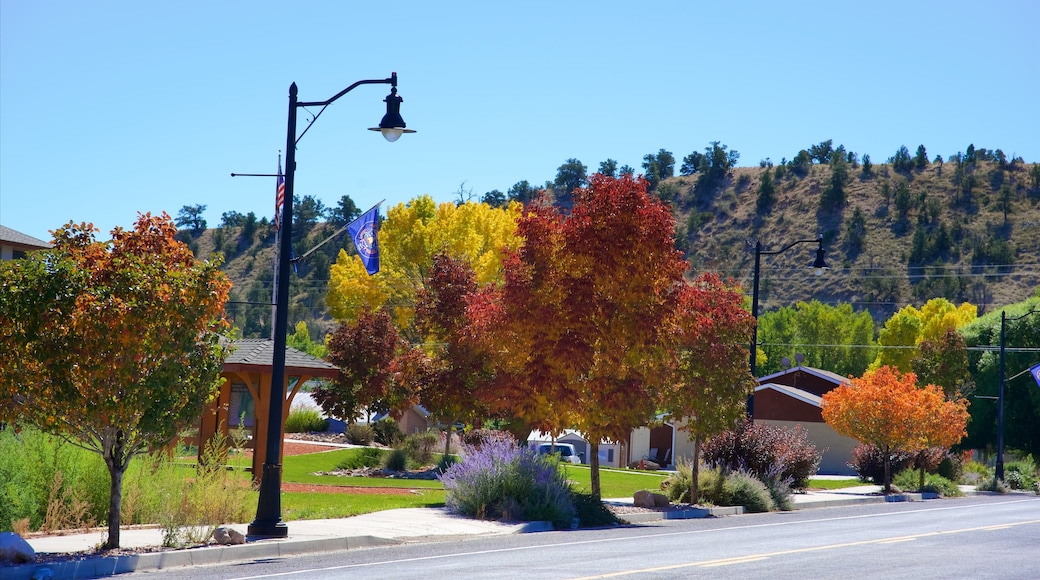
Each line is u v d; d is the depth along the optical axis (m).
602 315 21.98
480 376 34.28
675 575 12.15
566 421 22.70
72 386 13.12
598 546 15.62
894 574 12.78
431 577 11.70
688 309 23.67
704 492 26.28
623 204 22.23
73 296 13.02
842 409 35.75
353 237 33.59
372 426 48.88
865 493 34.25
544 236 22.73
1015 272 141.88
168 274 13.70
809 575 12.46
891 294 140.12
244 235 166.75
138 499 17.25
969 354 66.25
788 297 143.00
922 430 35.03
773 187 176.62
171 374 13.55
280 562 13.45
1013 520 22.83
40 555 13.03
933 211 159.62
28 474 16.48
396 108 16.09
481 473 20.61
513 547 15.38
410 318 61.34
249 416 30.97
